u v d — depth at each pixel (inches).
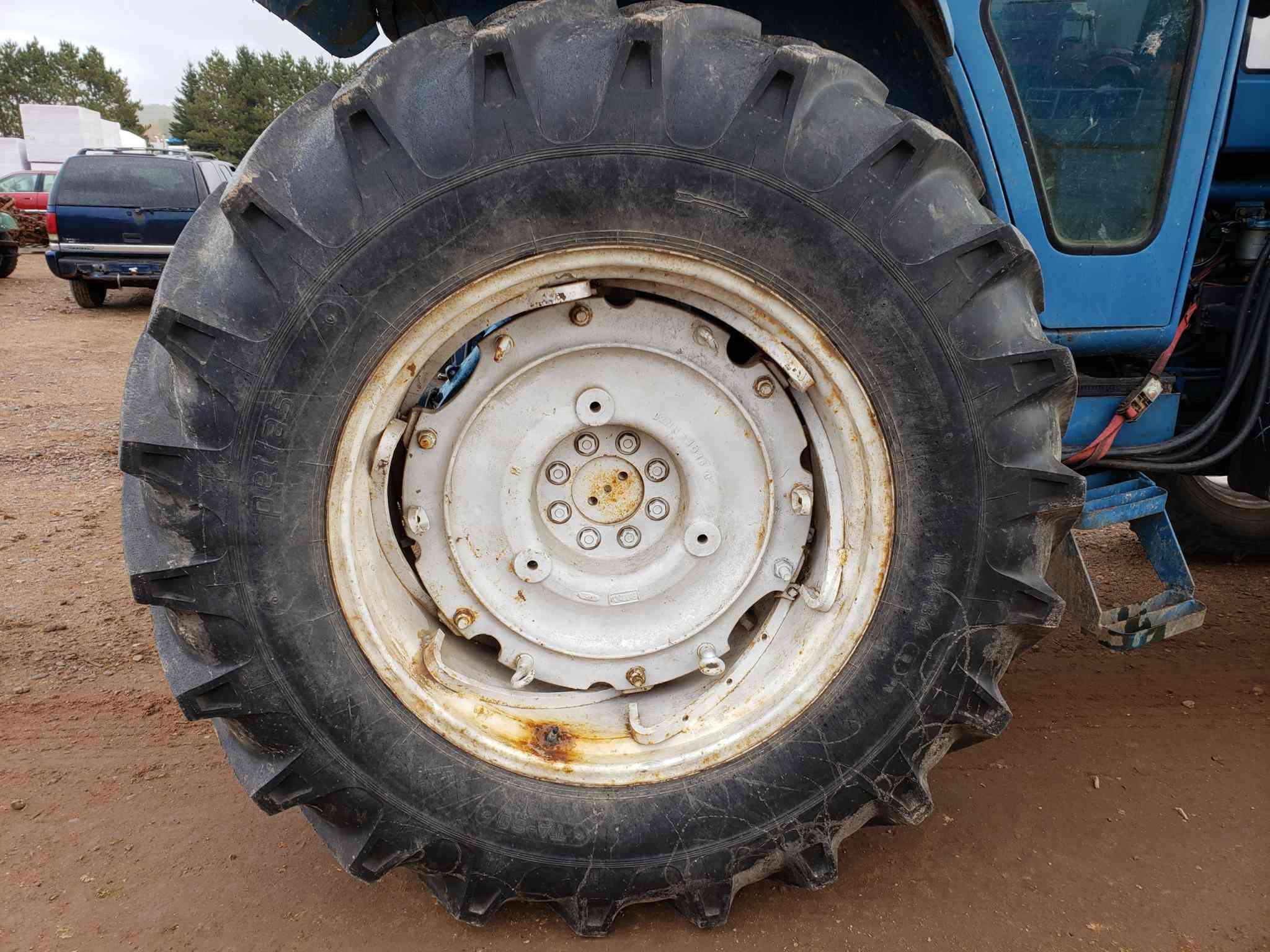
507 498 70.2
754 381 68.5
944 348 61.2
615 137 57.6
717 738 69.2
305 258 57.7
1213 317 103.9
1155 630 92.5
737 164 58.4
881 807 69.7
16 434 233.8
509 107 56.7
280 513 60.8
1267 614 136.6
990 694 66.4
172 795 91.8
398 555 70.5
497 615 71.6
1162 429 94.5
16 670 116.3
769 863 70.4
